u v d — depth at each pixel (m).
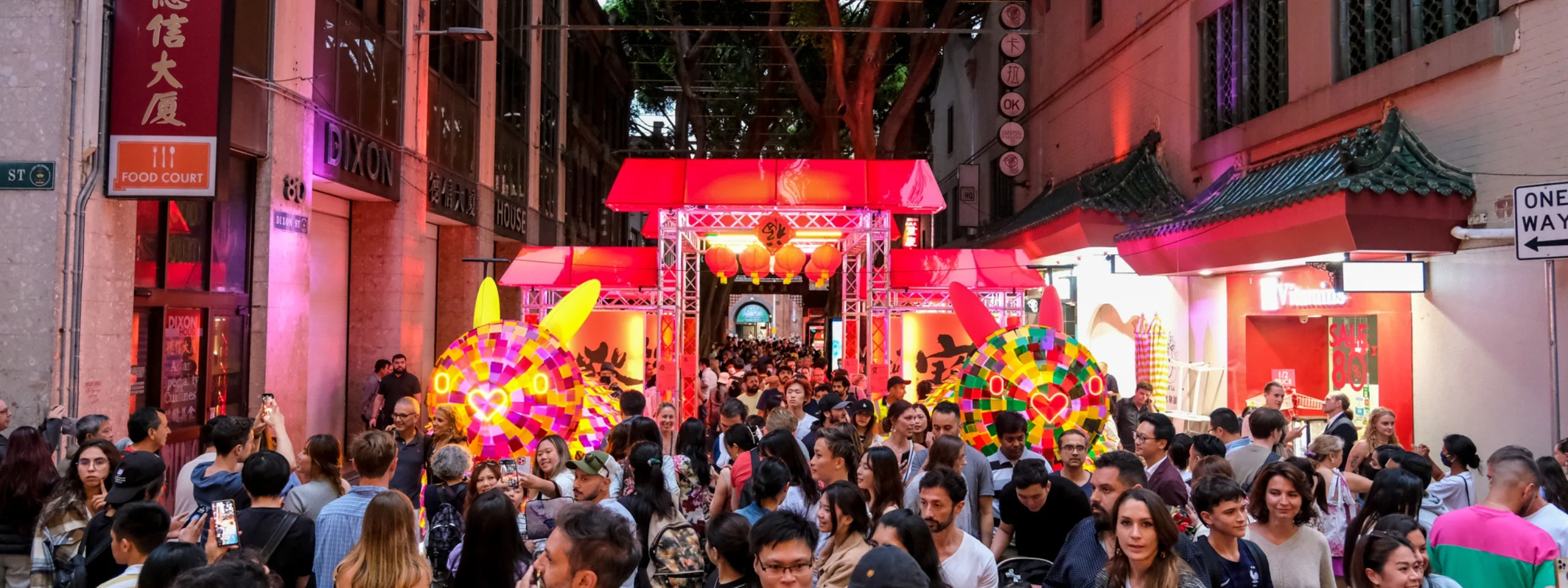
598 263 19.33
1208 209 14.48
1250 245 13.25
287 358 12.57
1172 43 18.06
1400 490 5.10
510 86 23.03
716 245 17.11
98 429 7.26
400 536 4.30
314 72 13.11
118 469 5.28
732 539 4.49
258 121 11.74
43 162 8.80
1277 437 7.31
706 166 16.12
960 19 31.59
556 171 27.92
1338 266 12.16
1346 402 9.81
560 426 9.79
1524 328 10.37
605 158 35.91
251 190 12.02
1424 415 11.98
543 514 5.81
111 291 9.34
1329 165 12.54
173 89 9.06
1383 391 12.71
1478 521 4.97
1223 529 4.52
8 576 5.83
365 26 14.86
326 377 15.55
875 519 5.69
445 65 18.56
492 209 21.42
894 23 30.22
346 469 15.35
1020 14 26.22
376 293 16.23
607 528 3.56
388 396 14.75
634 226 45.25
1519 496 5.17
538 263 19.22
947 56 35.53
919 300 19.77
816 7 29.34
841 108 30.42
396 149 16.02
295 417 12.77
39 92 8.82
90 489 5.71
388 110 15.80
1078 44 23.09
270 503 5.12
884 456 5.79
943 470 5.01
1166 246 15.41
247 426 6.14
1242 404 15.18
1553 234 6.81
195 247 11.20
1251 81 15.84
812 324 43.22
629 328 19.20
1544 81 10.12
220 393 11.59
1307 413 14.40
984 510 6.93
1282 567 4.91
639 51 39.41
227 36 9.16
